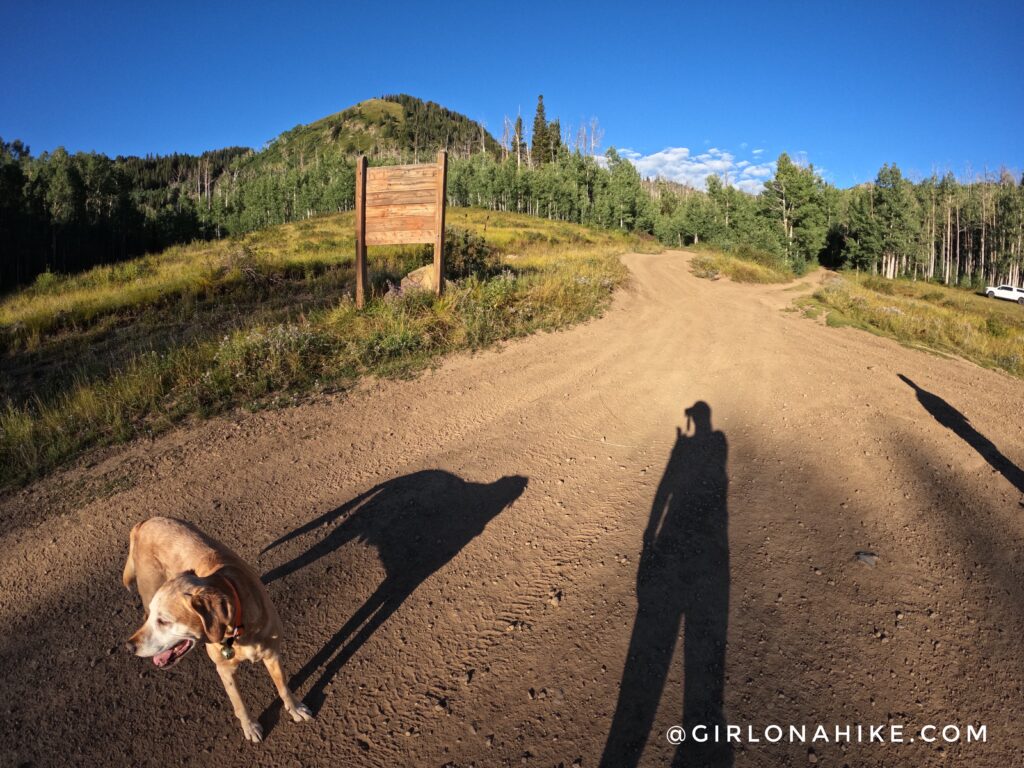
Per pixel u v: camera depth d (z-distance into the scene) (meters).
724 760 2.84
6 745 2.97
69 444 6.31
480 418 7.24
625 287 19.69
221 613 2.45
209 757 2.92
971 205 70.81
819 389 9.02
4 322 13.21
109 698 3.25
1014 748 2.88
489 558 4.50
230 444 6.33
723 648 3.57
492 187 77.44
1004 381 11.18
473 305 11.34
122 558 4.48
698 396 8.48
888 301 22.77
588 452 6.46
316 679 3.38
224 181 122.62
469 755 2.91
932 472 6.21
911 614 3.87
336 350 9.05
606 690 3.27
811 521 5.05
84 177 53.34
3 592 4.14
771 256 42.75
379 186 11.21
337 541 4.69
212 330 11.70
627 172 73.62
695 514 5.15
